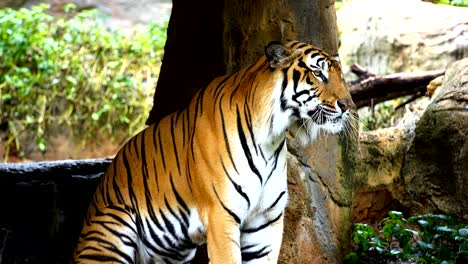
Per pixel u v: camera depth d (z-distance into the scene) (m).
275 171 7.80
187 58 10.77
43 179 10.76
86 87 20.95
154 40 21.47
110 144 21.03
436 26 15.66
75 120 20.86
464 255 9.46
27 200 10.48
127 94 21.06
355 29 16.61
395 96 14.12
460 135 10.48
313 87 7.48
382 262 10.01
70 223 10.46
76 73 21.00
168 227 8.07
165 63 11.23
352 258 9.59
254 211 7.84
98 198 8.39
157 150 8.11
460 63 11.24
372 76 14.38
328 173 9.48
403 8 16.36
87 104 20.91
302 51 7.58
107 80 21.05
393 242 10.62
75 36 21.30
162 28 21.89
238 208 7.66
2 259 10.07
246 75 7.78
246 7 9.21
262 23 9.14
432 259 9.52
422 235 9.84
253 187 7.67
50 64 20.91
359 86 14.07
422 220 9.96
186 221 7.99
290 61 7.53
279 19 9.12
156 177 8.06
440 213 10.74
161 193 8.03
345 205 9.67
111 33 21.75
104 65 21.19
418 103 12.74
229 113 7.69
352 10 17.00
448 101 10.75
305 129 7.73
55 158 20.70
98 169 11.05
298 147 9.20
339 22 17.09
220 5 10.23
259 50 9.14
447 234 9.64
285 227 9.12
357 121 8.09
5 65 20.83
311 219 9.28
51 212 10.40
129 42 21.45
